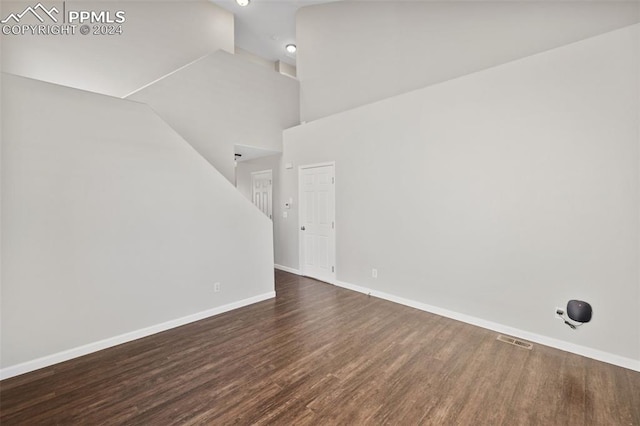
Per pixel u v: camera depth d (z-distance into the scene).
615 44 2.29
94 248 2.59
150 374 2.23
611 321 2.36
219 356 2.49
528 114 2.71
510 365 2.33
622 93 2.28
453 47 3.84
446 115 3.26
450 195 3.25
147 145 2.90
